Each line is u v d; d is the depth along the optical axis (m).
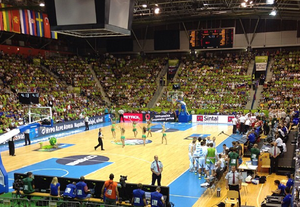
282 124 22.47
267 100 37.75
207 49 44.03
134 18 41.09
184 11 38.69
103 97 42.56
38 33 30.84
